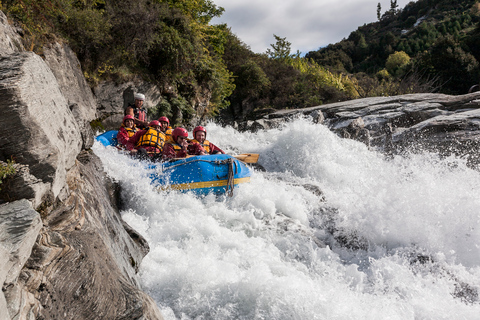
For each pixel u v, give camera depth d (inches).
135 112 315.3
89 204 110.7
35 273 67.6
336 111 519.2
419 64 1341.0
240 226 187.3
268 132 398.3
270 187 243.1
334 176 305.7
